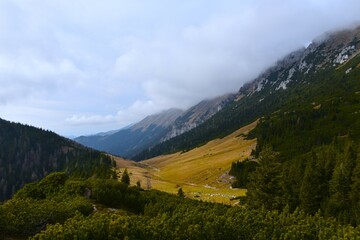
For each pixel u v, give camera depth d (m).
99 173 114.19
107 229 21.36
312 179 60.56
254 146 192.25
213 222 23.55
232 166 148.38
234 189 124.00
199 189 129.38
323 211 54.84
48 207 30.73
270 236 23.34
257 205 58.09
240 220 24.89
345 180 58.09
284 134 179.88
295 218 26.48
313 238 23.42
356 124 161.00
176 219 24.80
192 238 22.50
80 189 52.12
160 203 49.38
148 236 21.73
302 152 147.50
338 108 196.25
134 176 182.88
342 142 127.25
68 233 20.17
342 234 22.52
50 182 55.53
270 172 58.28
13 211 27.83
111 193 52.50
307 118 196.25
